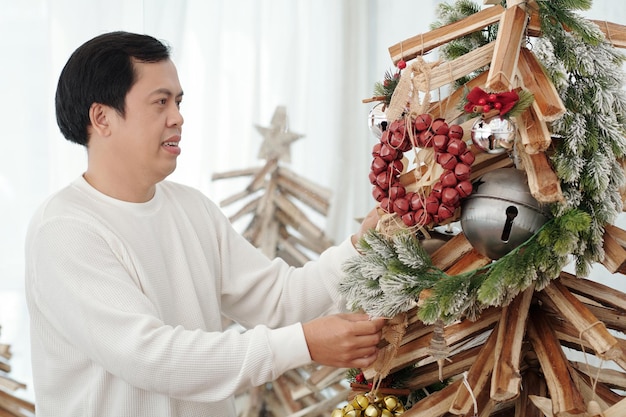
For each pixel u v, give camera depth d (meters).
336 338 1.15
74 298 1.18
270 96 2.11
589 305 1.12
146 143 1.26
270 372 1.17
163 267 1.31
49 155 2.04
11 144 2.04
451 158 0.95
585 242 0.97
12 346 2.05
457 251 1.10
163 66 1.27
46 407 1.30
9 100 2.03
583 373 1.14
